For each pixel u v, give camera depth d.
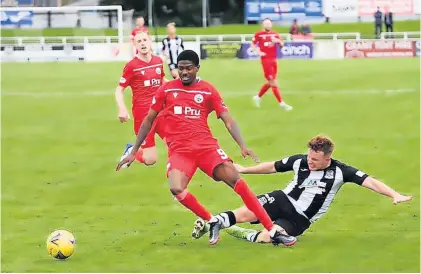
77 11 93.75
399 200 17.58
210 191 23.89
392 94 45.28
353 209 21.67
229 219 17.86
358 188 23.94
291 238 17.64
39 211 21.94
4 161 29.05
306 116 38.22
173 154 17.80
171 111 17.81
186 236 19.19
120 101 23.83
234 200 22.84
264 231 18.25
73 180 25.88
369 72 58.50
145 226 20.22
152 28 94.19
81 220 20.92
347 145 31.06
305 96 45.38
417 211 21.48
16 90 50.31
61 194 23.95
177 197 17.67
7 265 16.98
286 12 97.88
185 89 17.80
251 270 16.47
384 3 95.88
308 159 18.02
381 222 20.39
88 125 36.75
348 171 17.94
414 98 43.53
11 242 18.86
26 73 62.22
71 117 39.12
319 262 17.03
